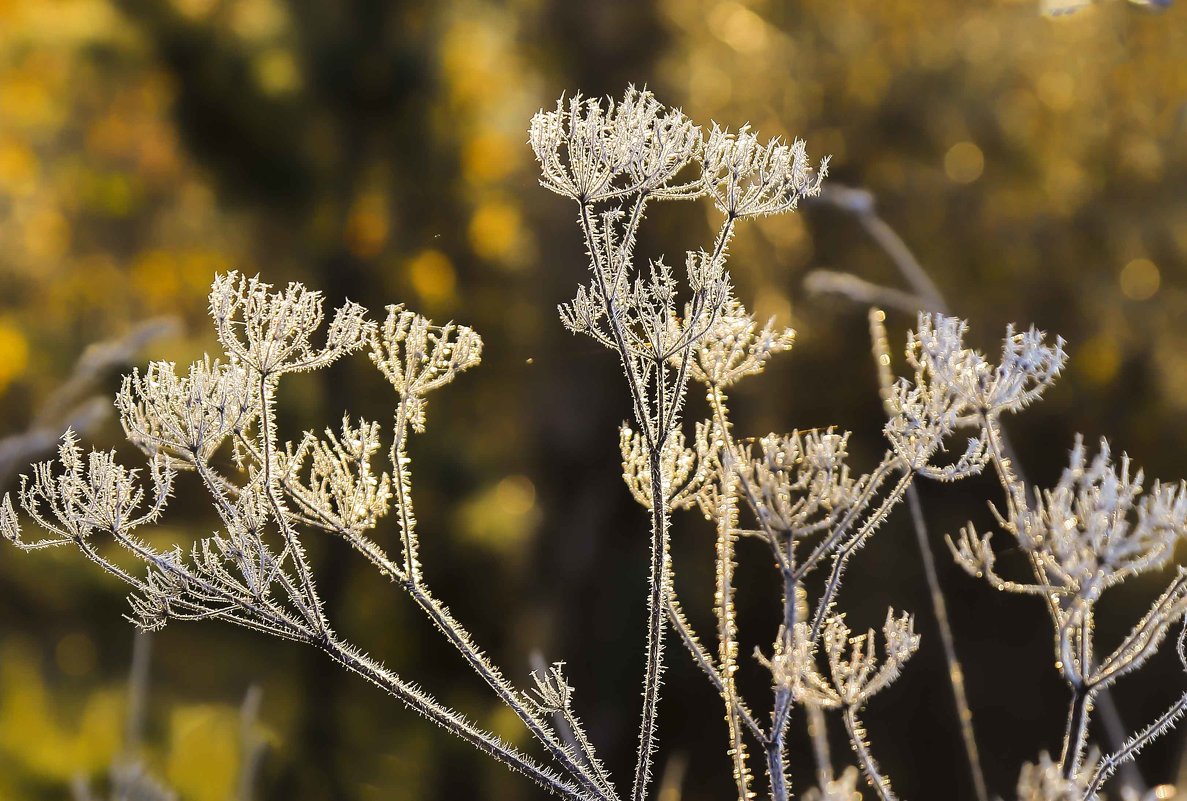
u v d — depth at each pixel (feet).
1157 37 22.82
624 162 3.59
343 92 15.44
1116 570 3.14
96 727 13.57
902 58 25.02
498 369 17.79
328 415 14.78
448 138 16.43
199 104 15.38
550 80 19.51
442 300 16.56
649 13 19.20
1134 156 23.36
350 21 15.40
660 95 18.88
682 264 16.53
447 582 16.43
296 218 15.92
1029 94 24.57
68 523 3.45
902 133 24.71
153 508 3.52
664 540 3.60
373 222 16.24
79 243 24.35
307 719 14.99
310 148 15.69
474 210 17.13
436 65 15.76
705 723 17.21
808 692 3.62
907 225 24.06
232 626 16.72
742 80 21.59
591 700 17.07
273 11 15.70
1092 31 23.54
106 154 23.15
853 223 21.76
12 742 12.71
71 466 3.49
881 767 17.48
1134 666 3.24
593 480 17.69
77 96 22.90
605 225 3.65
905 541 19.56
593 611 17.21
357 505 3.66
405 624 16.34
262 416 3.58
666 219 16.63
